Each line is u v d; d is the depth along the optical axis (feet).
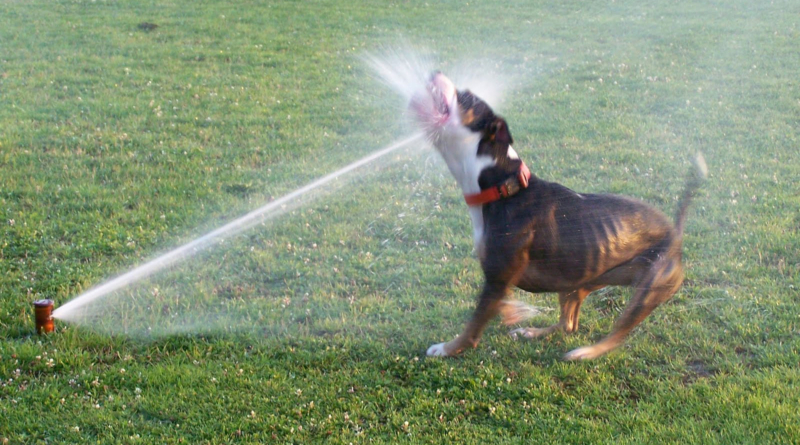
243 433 12.90
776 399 13.55
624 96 35.12
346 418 13.23
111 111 32.04
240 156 27.27
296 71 40.09
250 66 41.01
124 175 25.03
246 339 15.76
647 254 14.30
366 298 17.47
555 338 15.87
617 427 12.98
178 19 53.26
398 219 21.84
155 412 13.33
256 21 53.31
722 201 22.65
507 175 13.80
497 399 13.85
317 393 13.94
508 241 13.80
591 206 14.03
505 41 48.39
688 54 43.86
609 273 14.44
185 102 33.91
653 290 14.16
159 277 18.42
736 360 14.88
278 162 26.81
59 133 29.01
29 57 41.68
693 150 27.53
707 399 13.60
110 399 13.60
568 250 13.84
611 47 46.50
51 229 20.57
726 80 37.70
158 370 14.47
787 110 32.37
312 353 15.24
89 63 40.57
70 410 13.32
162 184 24.27
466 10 59.31
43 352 14.88
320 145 28.63
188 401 13.69
